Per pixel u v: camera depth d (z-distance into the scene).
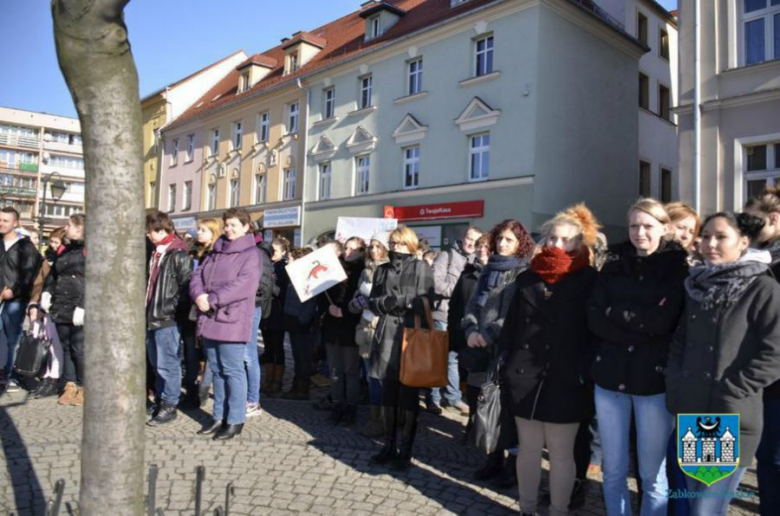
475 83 16.88
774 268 3.08
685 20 11.19
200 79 34.62
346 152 21.17
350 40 24.27
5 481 3.75
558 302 3.19
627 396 2.99
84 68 1.93
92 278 2.04
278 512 3.43
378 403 4.95
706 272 2.71
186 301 5.75
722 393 2.57
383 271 4.55
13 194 54.59
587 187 17.11
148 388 6.41
